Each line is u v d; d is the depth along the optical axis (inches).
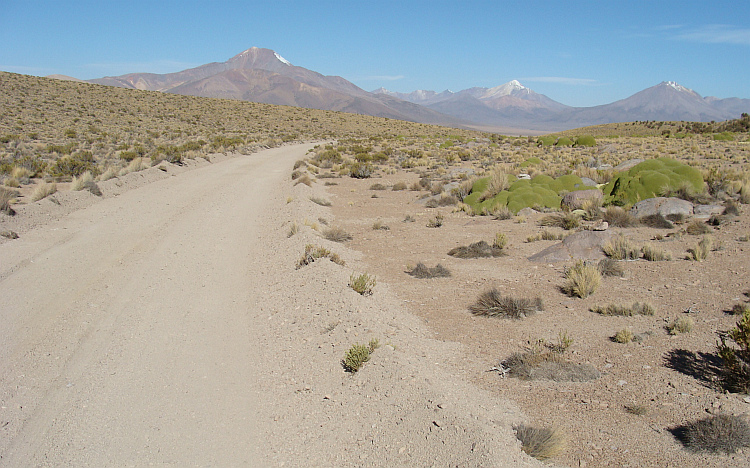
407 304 393.1
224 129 3161.9
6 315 355.9
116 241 580.4
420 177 1369.3
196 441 217.0
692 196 743.7
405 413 219.6
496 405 230.7
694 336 299.7
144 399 251.3
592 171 1136.8
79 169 1092.5
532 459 186.2
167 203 841.5
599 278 407.2
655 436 202.4
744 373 235.5
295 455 205.8
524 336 319.3
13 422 230.4
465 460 182.9
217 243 596.7
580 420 217.9
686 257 484.1
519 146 2591.0
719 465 181.8
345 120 4771.2
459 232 674.8
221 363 293.0
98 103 3257.9
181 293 417.7
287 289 421.4
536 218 751.1
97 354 300.8
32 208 676.1
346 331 312.8
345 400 240.4
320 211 822.5
